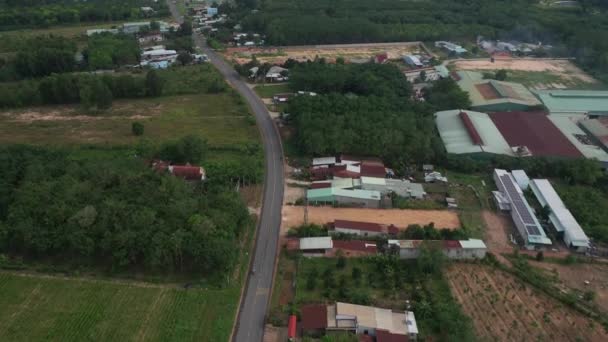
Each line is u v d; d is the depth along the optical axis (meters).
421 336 68.25
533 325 71.50
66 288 76.69
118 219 82.94
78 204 86.06
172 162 113.38
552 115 139.38
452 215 97.94
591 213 96.19
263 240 89.38
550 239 90.69
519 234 92.62
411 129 118.50
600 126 133.00
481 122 130.88
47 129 130.88
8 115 140.62
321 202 100.62
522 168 112.44
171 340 67.56
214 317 71.69
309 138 116.44
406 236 89.38
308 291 77.00
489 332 70.00
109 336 68.06
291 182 108.50
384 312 71.31
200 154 112.25
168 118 139.38
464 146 118.56
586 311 73.94
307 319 70.06
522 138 123.12
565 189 106.31
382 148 115.81
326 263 83.44
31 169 95.94
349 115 124.00
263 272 81.44
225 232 82.12
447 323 68.44
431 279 80.12
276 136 130.25
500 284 79.69
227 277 78.94
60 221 82.88
